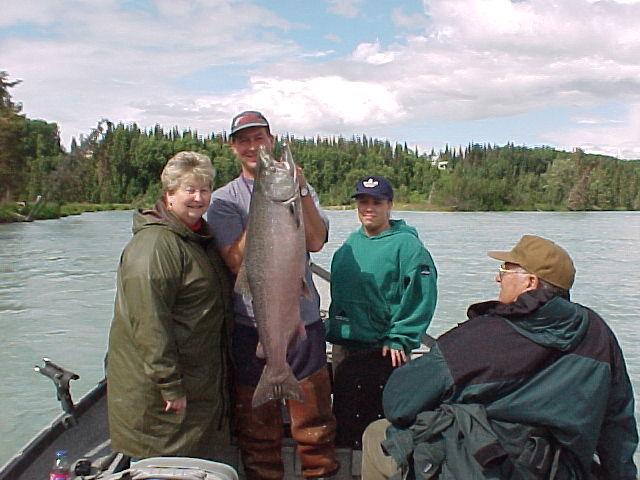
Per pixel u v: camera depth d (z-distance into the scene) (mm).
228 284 3115
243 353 3254
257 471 3291
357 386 3635
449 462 2365
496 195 84375
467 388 2404
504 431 2363
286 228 2973
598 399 2389
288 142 3076
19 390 8469
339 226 36031
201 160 2924
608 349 2471
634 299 15492
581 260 24125
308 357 3252
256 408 3258
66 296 16281
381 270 3576
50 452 3162
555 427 2354
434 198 84188
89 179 75438
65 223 46062
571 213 78938
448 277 18500
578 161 93438
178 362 2783
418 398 2480
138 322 2719
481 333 2453
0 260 23875
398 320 3570
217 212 3211
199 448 2920
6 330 12164
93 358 10234
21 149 51500
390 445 2564
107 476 2480
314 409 3277
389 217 3770
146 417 2809
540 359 2379
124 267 2791
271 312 2994
